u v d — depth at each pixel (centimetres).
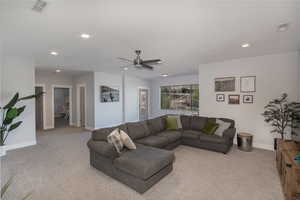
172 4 171
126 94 734
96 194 208
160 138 352
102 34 250
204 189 220
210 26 225
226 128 381
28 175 257
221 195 207
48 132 579
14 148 390
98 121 620
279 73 368
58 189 219
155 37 264
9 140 385
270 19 204
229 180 244
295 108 340
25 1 164
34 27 224
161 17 199
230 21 210
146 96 845
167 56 388
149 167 210
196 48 326
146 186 212
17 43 290
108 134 288
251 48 329
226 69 441
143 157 235
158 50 337
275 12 188
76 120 712
